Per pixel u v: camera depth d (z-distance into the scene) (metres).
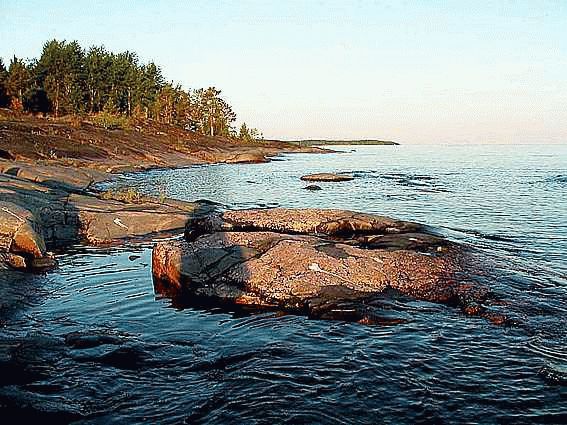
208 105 106.25
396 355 8.19
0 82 75.56
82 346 8.43
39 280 12.23
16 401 6.70
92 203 20.06
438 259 12.56
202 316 10.16
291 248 12.24
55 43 85.94
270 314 10.20
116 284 12.27
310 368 7.75
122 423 6.34
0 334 8.83
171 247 12.77
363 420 6.39
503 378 7.44
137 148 59.56
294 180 42.75
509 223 21.22
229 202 28.41
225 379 7.44
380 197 30.92
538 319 9.60
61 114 79.81
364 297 10.74
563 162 75.31
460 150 161.75
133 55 100.88
